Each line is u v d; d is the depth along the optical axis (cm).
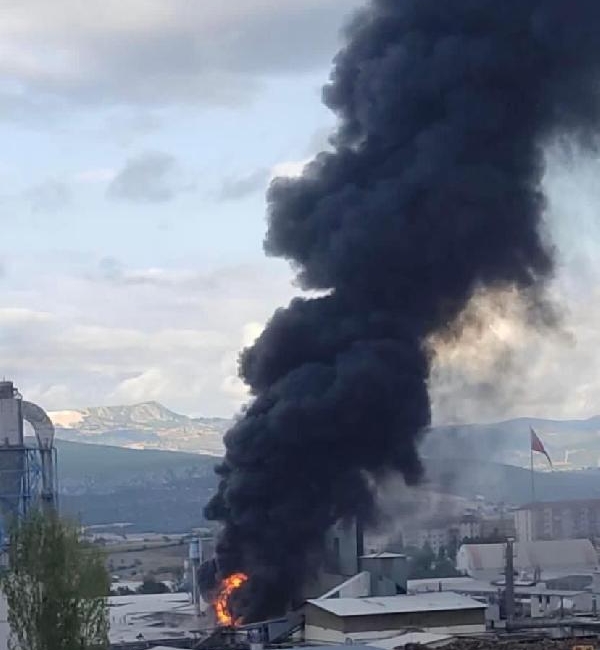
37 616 4466
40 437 6850
